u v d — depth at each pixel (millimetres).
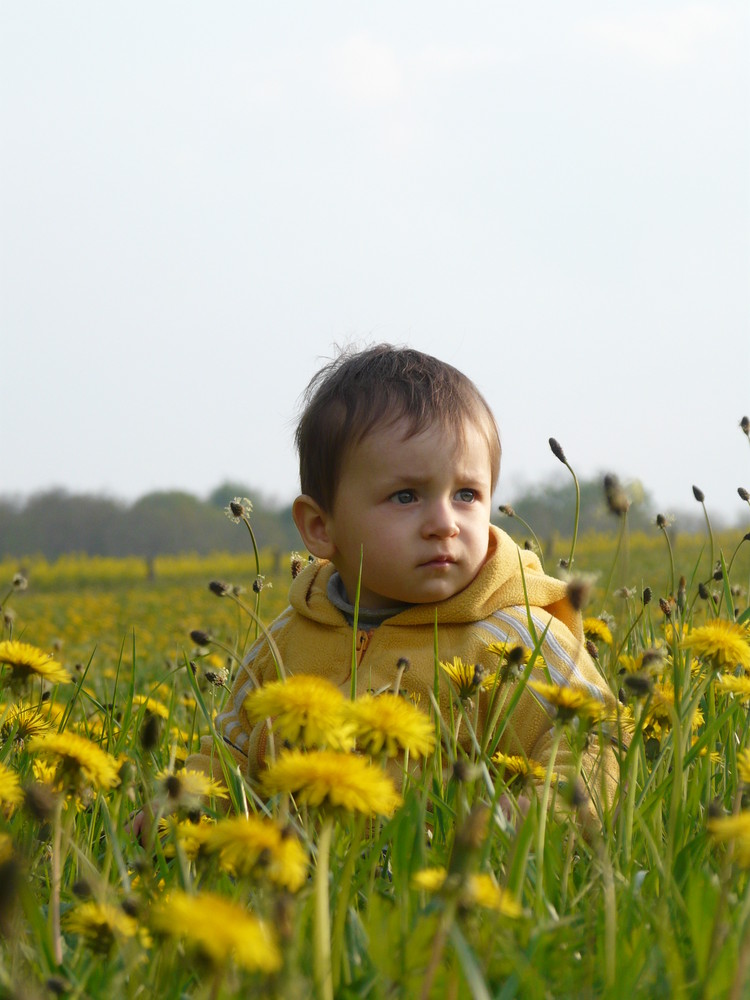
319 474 2816
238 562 46750
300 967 1306
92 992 1312
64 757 1652
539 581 2836
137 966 1333
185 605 17125
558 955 1341
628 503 1985
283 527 68812
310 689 1528
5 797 1618
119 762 2324
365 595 2855
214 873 1572
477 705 2443
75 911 1480
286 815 1425
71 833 1806
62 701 4379
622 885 1621
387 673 2707
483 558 2732
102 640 9953
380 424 2662
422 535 2641
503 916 1403
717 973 1203
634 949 1343
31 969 1400
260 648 3025
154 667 6352
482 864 1588
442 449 2639
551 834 1826
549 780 1680
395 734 1499
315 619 2904
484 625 2688
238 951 983
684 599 3045
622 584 1982
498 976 1314
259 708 1518
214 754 2730
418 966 1267
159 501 69688
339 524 2781
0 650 2273
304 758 1341
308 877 1788
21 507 69125
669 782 1918
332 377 2871
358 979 1270
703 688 2021
